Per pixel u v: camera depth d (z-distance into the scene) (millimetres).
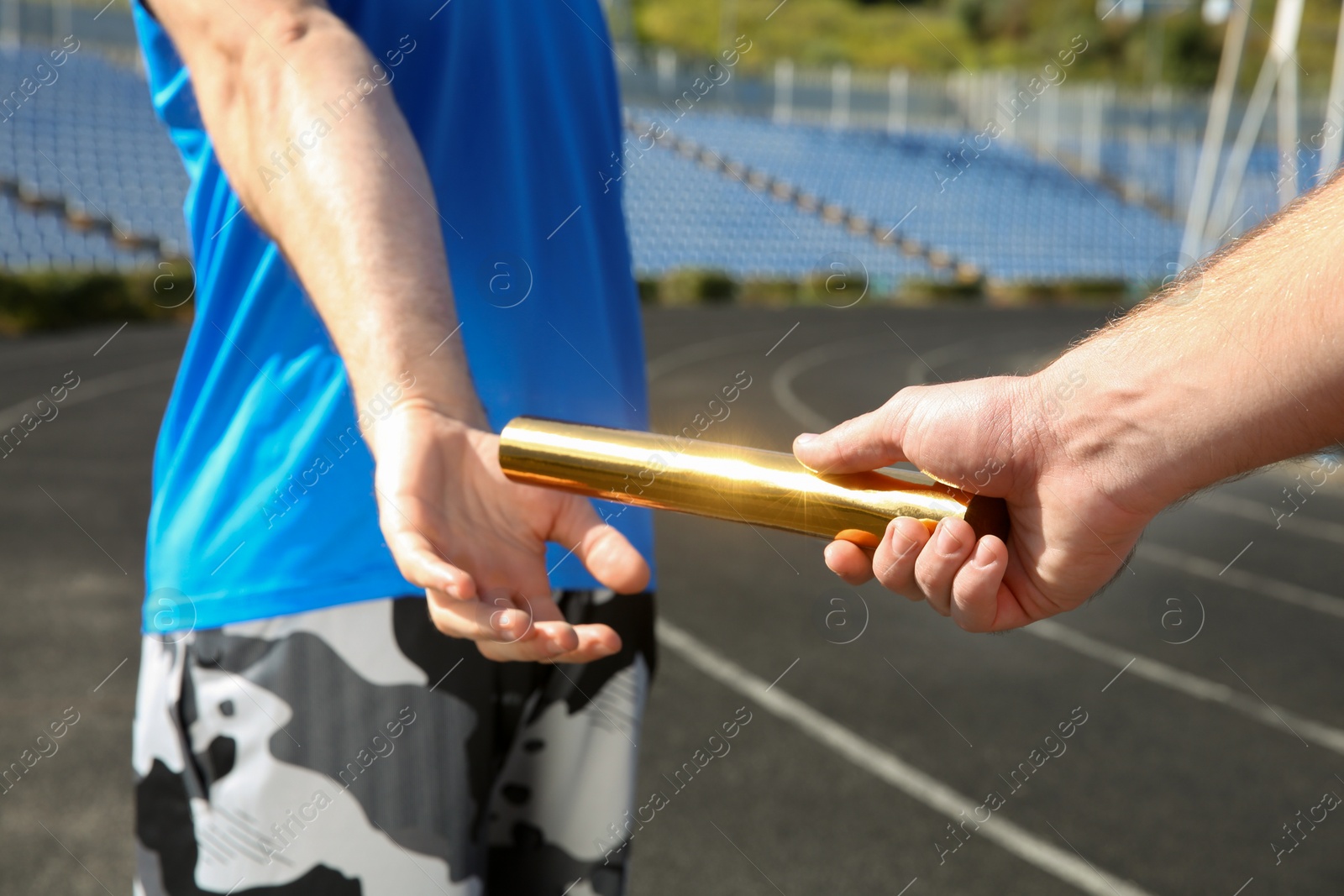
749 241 33062
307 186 924
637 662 1290
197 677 1130
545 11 1378
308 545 1117
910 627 5422
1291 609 6234
